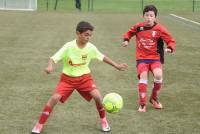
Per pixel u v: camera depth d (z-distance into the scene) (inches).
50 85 656.4
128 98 586.2
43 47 1040.8
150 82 684.1
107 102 445.7
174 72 773.9
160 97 593.9
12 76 715.4
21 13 2148.1
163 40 526.3
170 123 481.4
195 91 631.8
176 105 554.6
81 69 437.7
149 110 530.0
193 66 836.0
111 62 438.0
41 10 2411.4
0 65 808.3
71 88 439.5
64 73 438.9
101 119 451.5
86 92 442.9
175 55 965.2
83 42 427.8
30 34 1296.8
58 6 2765.7
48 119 486.3
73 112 515.5
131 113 515.5
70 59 432.1
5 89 625.6
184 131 454.6
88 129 456.8
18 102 557.9
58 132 446.0
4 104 547.5
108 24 1667.1
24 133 441.7
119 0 3280.0
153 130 456.8
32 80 689.0
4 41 1137.4
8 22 1669.5
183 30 1499.8
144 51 526.0
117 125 470.9
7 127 459.2
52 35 1279.5
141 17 2014.0
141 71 522.0
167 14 2241.6
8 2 2482.8
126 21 1801.2
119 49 1038.4
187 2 3191.4
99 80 699.4
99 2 3112.7
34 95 594.9
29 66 802.2
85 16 2021.4
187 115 512.4
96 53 438.0
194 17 2060.8
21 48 1018.7
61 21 1745.8
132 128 462.0
